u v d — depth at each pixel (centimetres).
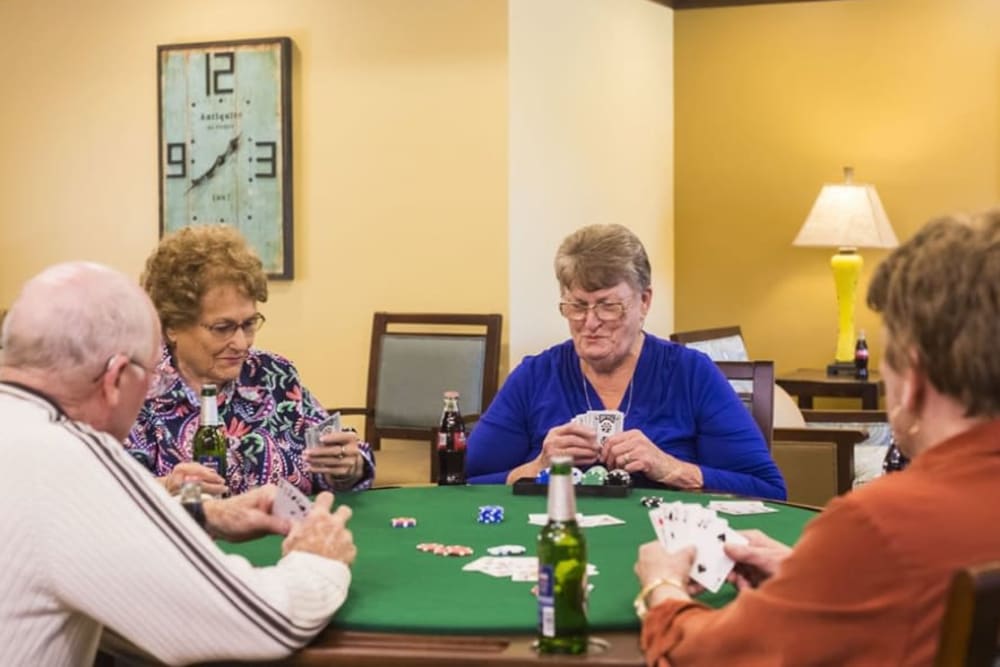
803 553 159
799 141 716
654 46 700
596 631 192
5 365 192
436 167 567
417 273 572
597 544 247
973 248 150
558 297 600
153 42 609
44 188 633
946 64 692
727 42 725
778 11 716
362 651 185
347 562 204
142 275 301
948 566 147
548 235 589
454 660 181
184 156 602
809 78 713
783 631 158
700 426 332
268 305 598
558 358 346
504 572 223
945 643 141
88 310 190
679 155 737
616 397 337
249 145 591
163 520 182
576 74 611
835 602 153
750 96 723
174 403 296
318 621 189
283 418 313
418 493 306
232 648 183
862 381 646
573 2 607
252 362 314
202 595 180
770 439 374
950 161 693
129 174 617
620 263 327
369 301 581
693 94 732
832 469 436
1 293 645
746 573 207
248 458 304
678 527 209
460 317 553
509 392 348
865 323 713
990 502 149
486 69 557
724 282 734
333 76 581
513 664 180
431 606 202
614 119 650
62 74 626
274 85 585
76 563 179
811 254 718
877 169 705
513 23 556
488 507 276
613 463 311
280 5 588
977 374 149
